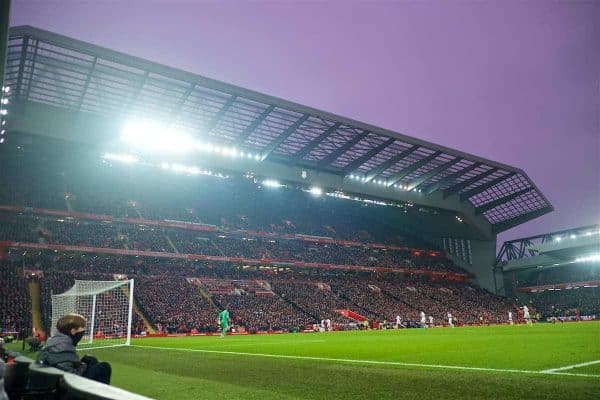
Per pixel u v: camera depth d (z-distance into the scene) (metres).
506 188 66.88
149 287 43.47
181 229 54.12
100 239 46.84
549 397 5.99
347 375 8.88
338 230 68.88
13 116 41.47
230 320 41.03
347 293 56.66
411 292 63.09
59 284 39.09
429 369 9.51
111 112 44.19
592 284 66.56
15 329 31.72
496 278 75.00
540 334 23.72
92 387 2.66
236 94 41.31
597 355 11.54
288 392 7.03
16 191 47.34
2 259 40.59
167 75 37.94
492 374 8.38
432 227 75.62
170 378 9.00
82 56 36.88
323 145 53.72
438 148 54.66
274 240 61.81
